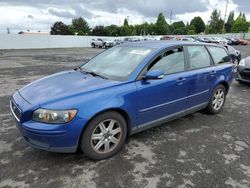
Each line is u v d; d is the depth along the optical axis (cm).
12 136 394
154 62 377
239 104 605
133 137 398
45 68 1198
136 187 275
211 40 3753
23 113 294
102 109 307
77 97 302
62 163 319
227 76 521
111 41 3344
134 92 341
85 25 8325
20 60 1582
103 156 328
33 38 3131
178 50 421
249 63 780
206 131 432
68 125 287
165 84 380
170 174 300
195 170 310
